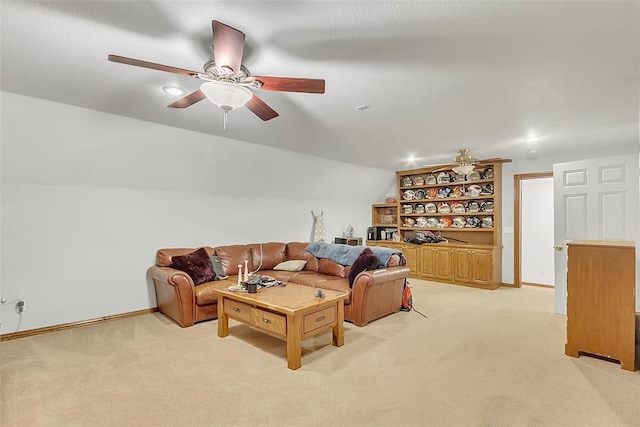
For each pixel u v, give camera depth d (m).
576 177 4.08
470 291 5.54
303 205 6.35
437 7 1.60
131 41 1.91
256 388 2.40
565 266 4.16
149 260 4.38
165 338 3.39
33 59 2.15
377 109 3.10
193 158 4.34
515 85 2.54
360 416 2.07
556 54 2.06
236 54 1.66
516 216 5.84
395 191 7.77
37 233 3.58
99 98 2.88
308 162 5.53
